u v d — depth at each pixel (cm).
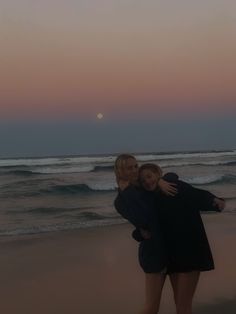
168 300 403
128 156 298
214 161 3647
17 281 482
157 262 289
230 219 943
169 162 3603
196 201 291
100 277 496
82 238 746
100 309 388
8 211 1182
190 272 286
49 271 526
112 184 1756
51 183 1892
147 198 294
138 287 455
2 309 390
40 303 406
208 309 380
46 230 845
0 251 642
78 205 1305
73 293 437
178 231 287
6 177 2253
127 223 929
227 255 589
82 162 3603
